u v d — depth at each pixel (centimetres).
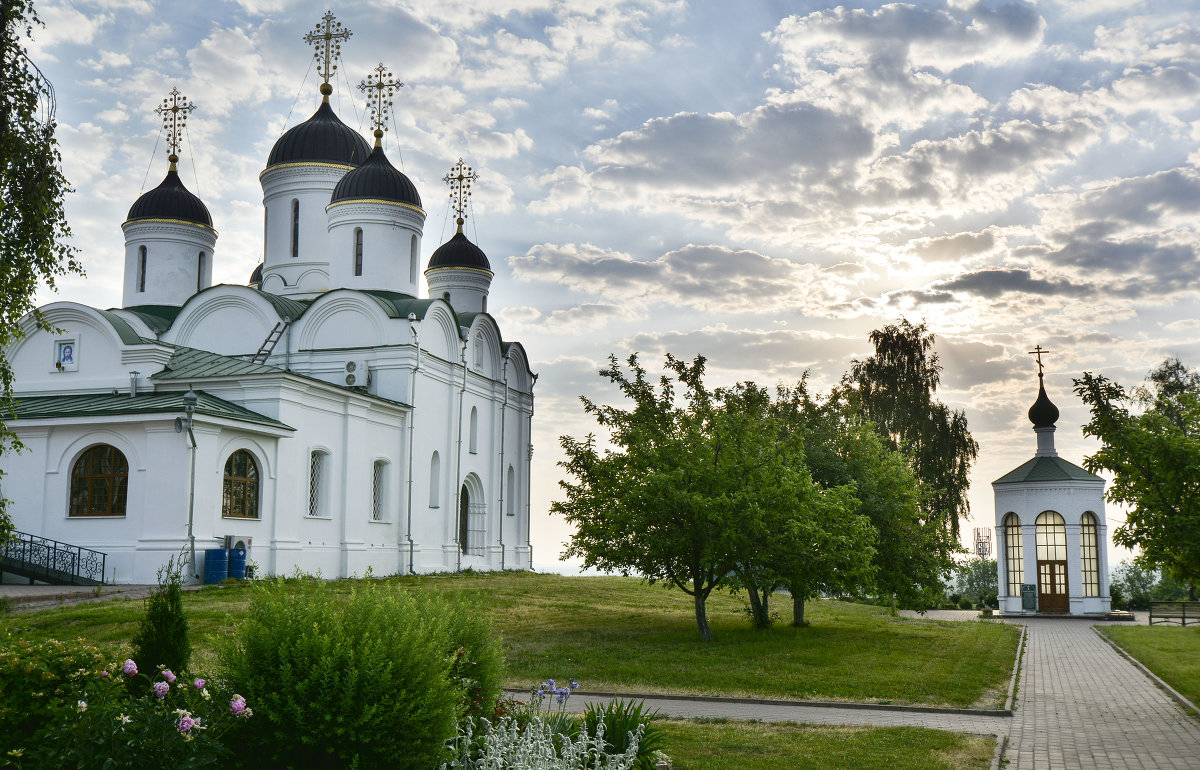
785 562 2362
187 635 1002
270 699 813
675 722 1374
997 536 4275
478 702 1019
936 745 1227
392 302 3991
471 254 5369
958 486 4872
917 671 1909
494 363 4709
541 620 2634
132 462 2892
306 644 831
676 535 2288
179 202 4447
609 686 1691
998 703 1588
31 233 1548
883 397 4962
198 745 741
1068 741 1292
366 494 3550
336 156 4534
